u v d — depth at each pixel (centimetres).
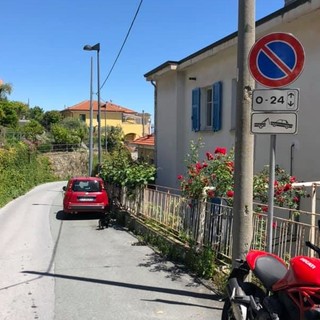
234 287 436
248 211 546
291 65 467
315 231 525
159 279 682
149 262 802
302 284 335
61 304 569
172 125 1530
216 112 1198
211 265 670
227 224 669
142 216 1188
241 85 538
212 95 1233
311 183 713
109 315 527
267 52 474
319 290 319
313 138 809
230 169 727
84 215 1603
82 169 4975
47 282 676
